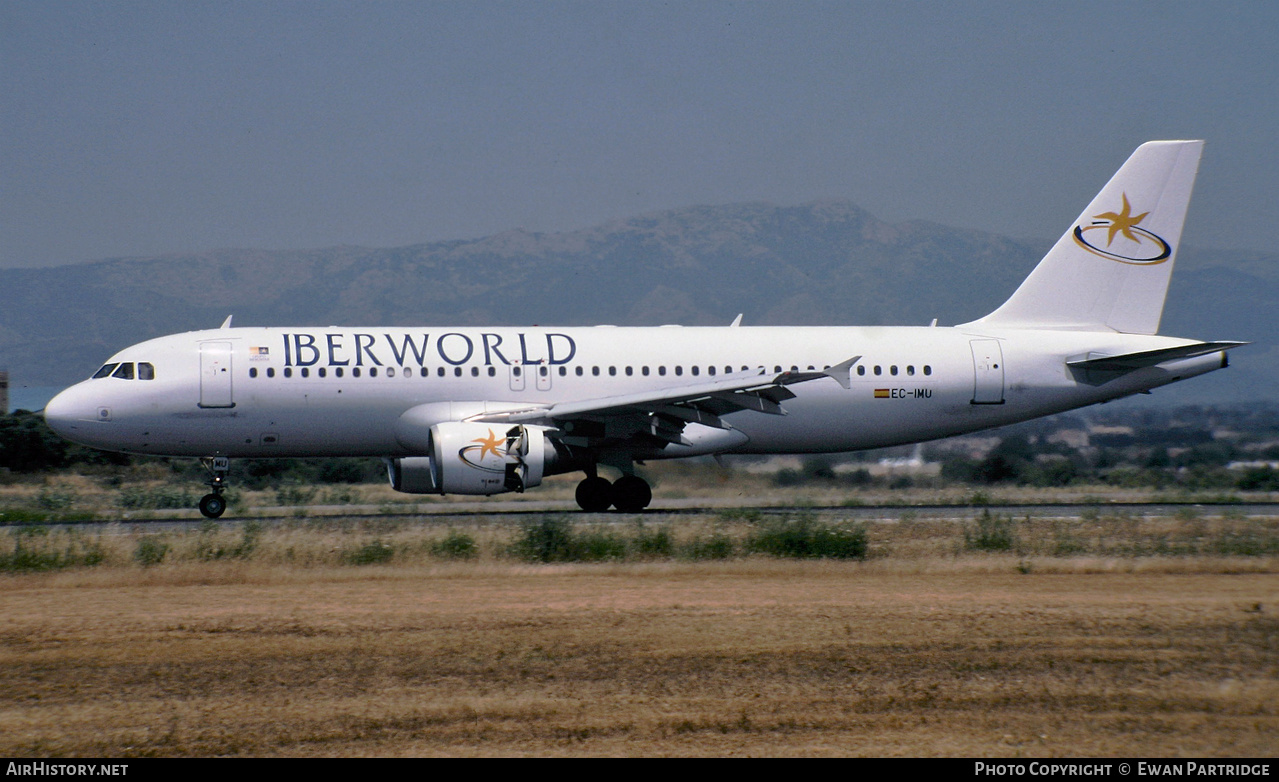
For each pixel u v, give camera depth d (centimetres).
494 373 11212
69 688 4631
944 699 4469
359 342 11144
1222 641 5247
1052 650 5122
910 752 3931
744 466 16888
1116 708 4353
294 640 5306
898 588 6656
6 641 5316
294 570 7294
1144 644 5209
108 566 7494
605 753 3928
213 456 11112
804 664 4912
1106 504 12756
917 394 12000
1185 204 12669
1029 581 6969
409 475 11644
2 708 4409
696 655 5044
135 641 5303
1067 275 12619
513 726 4188
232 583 6950
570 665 4897
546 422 10762
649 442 11219
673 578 7106
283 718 4284
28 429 19112
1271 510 11644
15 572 7250
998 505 12612
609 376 11400
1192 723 4184
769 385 10344
